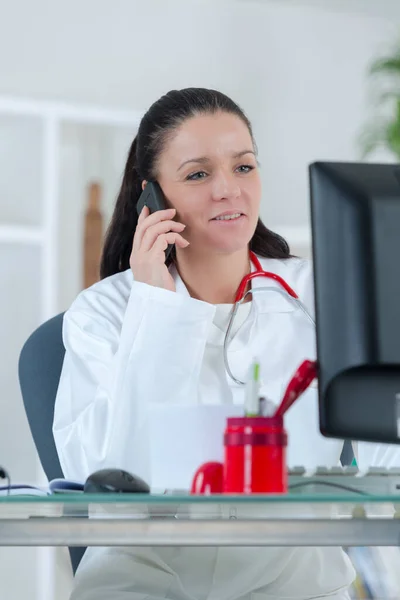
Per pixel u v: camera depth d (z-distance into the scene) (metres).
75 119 5.02
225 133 2.34
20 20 5.32
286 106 5.77
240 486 1.50
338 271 1.45
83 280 5.00
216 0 5.67
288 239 5.05
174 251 2.50
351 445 2.31
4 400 4.89
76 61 5.39
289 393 1.54
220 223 2.33
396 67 5.55
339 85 5.87
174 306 2.04
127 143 5.12
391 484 1.64
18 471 4.83
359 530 1.45
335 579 2.04
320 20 5.86
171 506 1.44
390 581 2.72
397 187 1.46
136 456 1.98
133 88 5.48
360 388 1.45
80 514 1.54
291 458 2.00
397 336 1.42
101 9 5.45
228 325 2.27
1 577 4.57
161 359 2.02
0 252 4.96
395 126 5.42
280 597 1.98
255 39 5.74
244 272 2.48
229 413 1.65
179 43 5.58
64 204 5.04
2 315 4.94
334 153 5.82
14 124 5.03
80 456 2.08
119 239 2.69
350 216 1.45
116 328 2.38
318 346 1.47
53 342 2.47
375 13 5.94
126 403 2.00
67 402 2.29
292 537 1.45
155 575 1.95
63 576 4.52
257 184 2.36
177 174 2.37
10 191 5.01
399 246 1.43
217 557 1.97
